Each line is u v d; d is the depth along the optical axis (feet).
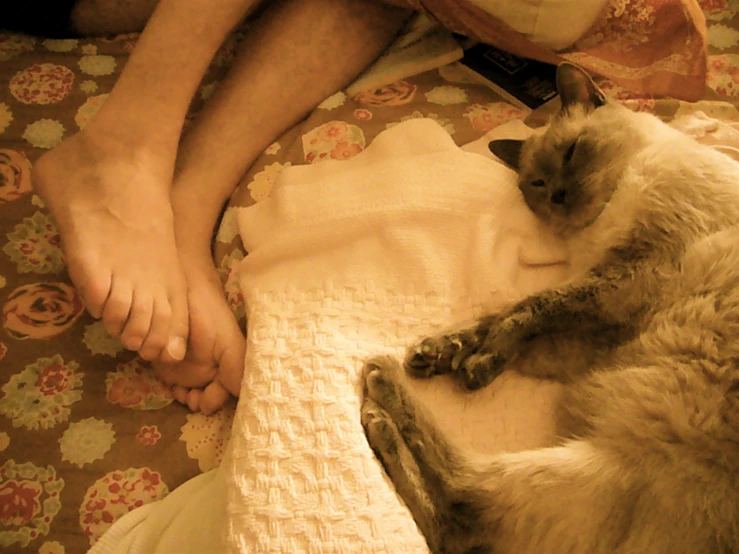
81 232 3.51
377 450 3.16
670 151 3.68
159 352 3.49
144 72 3.89
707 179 3.51
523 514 2.92
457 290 3.71
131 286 3.45
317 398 3.22
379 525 2.88
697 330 3.09
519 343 3.47
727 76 4.99
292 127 4.73
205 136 4.34
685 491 2.75
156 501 3.32
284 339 3.49
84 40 5.16
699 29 4.57
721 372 2.94
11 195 4.33
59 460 3.43
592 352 3.52
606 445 3.00
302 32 4.60
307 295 3.70
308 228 3.89
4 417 3.54
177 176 4.22
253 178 4.45
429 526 3.01
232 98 4.45
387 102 4.79
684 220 3.45
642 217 3.59
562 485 2.92
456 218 3.84
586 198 3.78
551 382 3.57
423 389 3.49
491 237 3.76
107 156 3.73
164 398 3.67
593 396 3.25
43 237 4.18
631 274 3.44
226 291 4.02
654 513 2.76
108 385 3.68
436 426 3.26
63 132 4.64
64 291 3.99
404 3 4.72
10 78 4.87
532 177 4.01
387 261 3.78
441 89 4.90
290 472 3.01
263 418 3.18
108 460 3.45
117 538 3.18
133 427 3.57
